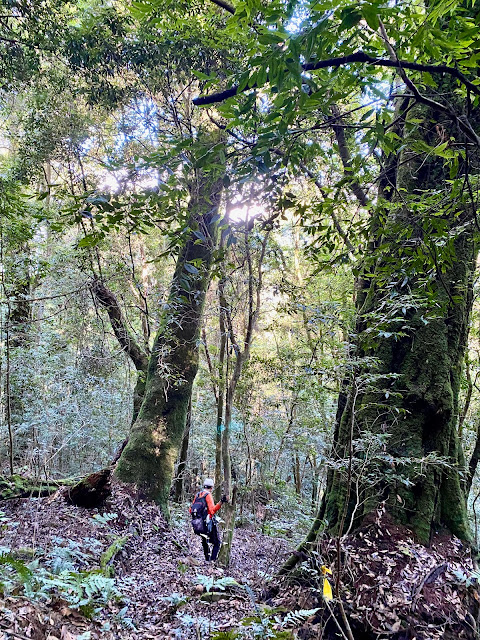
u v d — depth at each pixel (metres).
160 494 7.31
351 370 2.87
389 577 3.22
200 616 3.39
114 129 8.38
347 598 3.15
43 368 10.15
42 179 9.10
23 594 2.63
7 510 5.70
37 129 8.14
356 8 1.17
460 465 4.11
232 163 1.63
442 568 3.12
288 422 10.30
